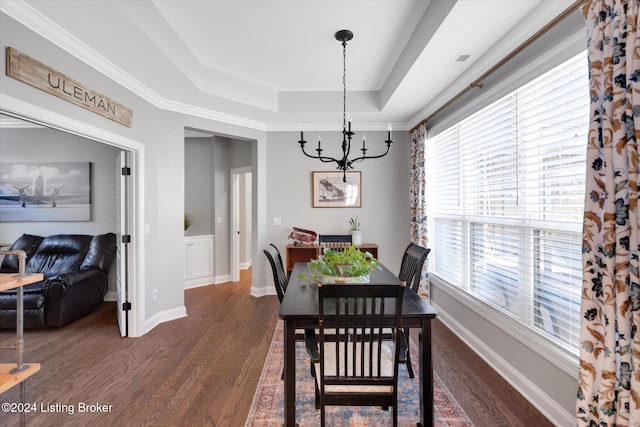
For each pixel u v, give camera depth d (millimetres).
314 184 4500
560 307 1912
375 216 4500
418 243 3889
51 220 4223
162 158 3457
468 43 2264
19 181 4184
